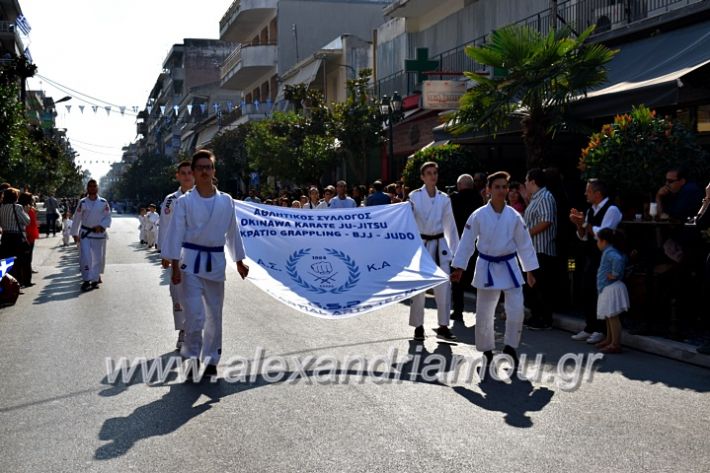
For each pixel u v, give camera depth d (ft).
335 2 168.25
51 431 18.01
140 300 41.37
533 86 44.55
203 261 22.56
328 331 30.71
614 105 41.73
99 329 32.07
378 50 114.01
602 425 18.11
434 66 88.28
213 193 22.81
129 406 19.99
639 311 30.86
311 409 19.44
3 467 15.65
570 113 44.88
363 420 18.47
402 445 16.63
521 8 75.77
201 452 16.35
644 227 32.89
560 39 46.19
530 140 46.62
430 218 29.22
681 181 30.27
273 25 176.65
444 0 94.17
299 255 25.67
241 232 25.52
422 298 28.68
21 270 48.62
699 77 37.58
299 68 144.66
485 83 47.96
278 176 104.94
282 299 24.32
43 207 138.10
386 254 26.58
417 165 56.13
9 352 27.53
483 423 18.22
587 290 29.04
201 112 267.80
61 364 25.26
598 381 22.45
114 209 386.93
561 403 20.01
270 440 17.06
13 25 181.06
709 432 17.61
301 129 101.50
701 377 22.98
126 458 16.07
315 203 58.29
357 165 92.32
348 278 25.54
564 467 15.33
